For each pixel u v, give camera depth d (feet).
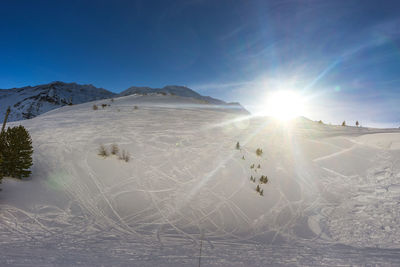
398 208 20.57
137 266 11.03
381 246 15.51
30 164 24.49
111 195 24.02
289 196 25.98
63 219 18.74
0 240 13.78
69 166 28.78
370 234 17.53
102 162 30.68
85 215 19.99
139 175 28.58
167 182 27.58
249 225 20.59
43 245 13.74
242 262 12.33
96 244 14.84
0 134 23.85
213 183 28.02
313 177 29.96
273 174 30.96
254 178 29.53
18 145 23.38
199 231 18.97
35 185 23.44
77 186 24.93
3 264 9.99
